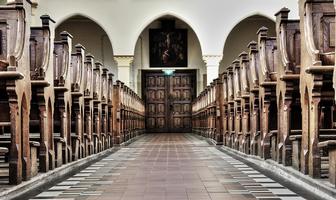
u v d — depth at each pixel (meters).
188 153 12.30
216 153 12.24
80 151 9.49
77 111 9.33
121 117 16.53
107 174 7.62
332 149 5.25
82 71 9.52
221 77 15.38
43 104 6.91
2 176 6.41
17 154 5.73
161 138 22.81
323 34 5.77
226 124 14.26
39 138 7.23
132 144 17.09
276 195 5.40
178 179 6.93
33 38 6.96
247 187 6.06
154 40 33.75
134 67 33.88
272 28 33.78
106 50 33.88
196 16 29.61
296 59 7.00
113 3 29.62
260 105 8.98
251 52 9.52
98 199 5.25
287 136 7.25
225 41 30.88
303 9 6.04
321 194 5.27
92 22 33.78
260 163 8.80
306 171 6.19
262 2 29.59
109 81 14.80
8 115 6.94
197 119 27.50
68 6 29.59
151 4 29.62
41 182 6.47
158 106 33.91
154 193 5.64
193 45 33.91
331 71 5.58
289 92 7.11
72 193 5.67
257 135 9.52
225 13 29.59
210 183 6.47
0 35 5.68
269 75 8.38
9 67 5.50
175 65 33.81
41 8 29.39
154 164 9.28
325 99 5.98
